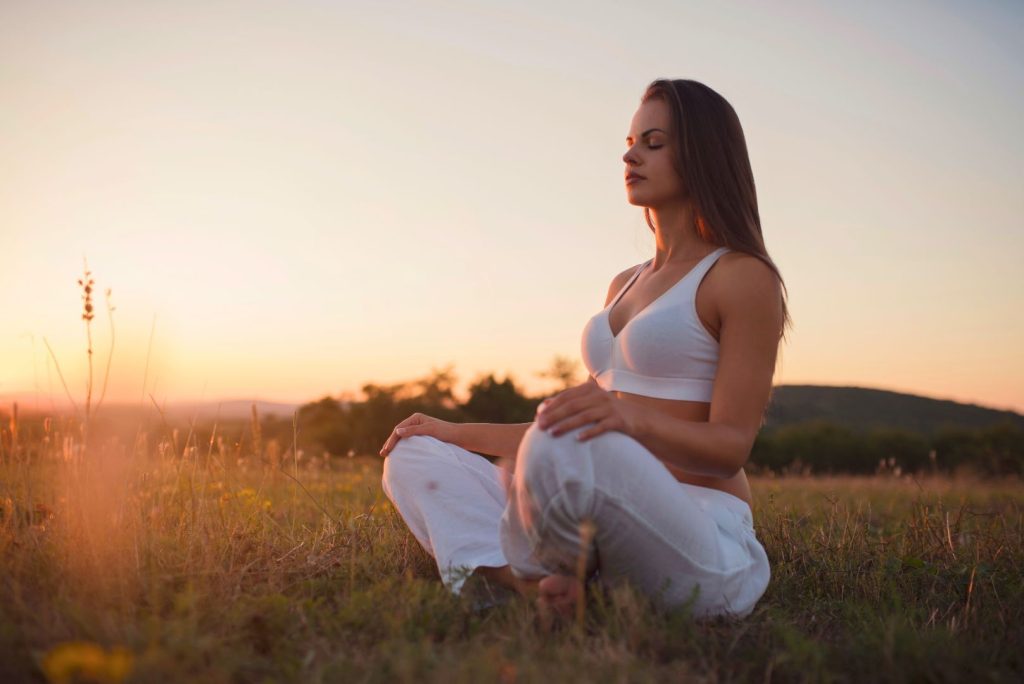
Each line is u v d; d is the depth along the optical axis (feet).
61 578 7.53
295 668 5.87
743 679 6.14
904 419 138.72
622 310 8.32
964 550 11.19
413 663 5.72
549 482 6.41
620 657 5.96
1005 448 104.06
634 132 8.34
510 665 5.83
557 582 6.79
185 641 5.79
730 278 7.38
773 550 10.93
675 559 6.77
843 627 7.91
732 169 7.86
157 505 10.63
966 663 6.48
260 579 8.41
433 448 8.84
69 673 5.17
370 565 8.80
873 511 19.12
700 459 6.82
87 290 9.25
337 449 70.23
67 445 9.11
